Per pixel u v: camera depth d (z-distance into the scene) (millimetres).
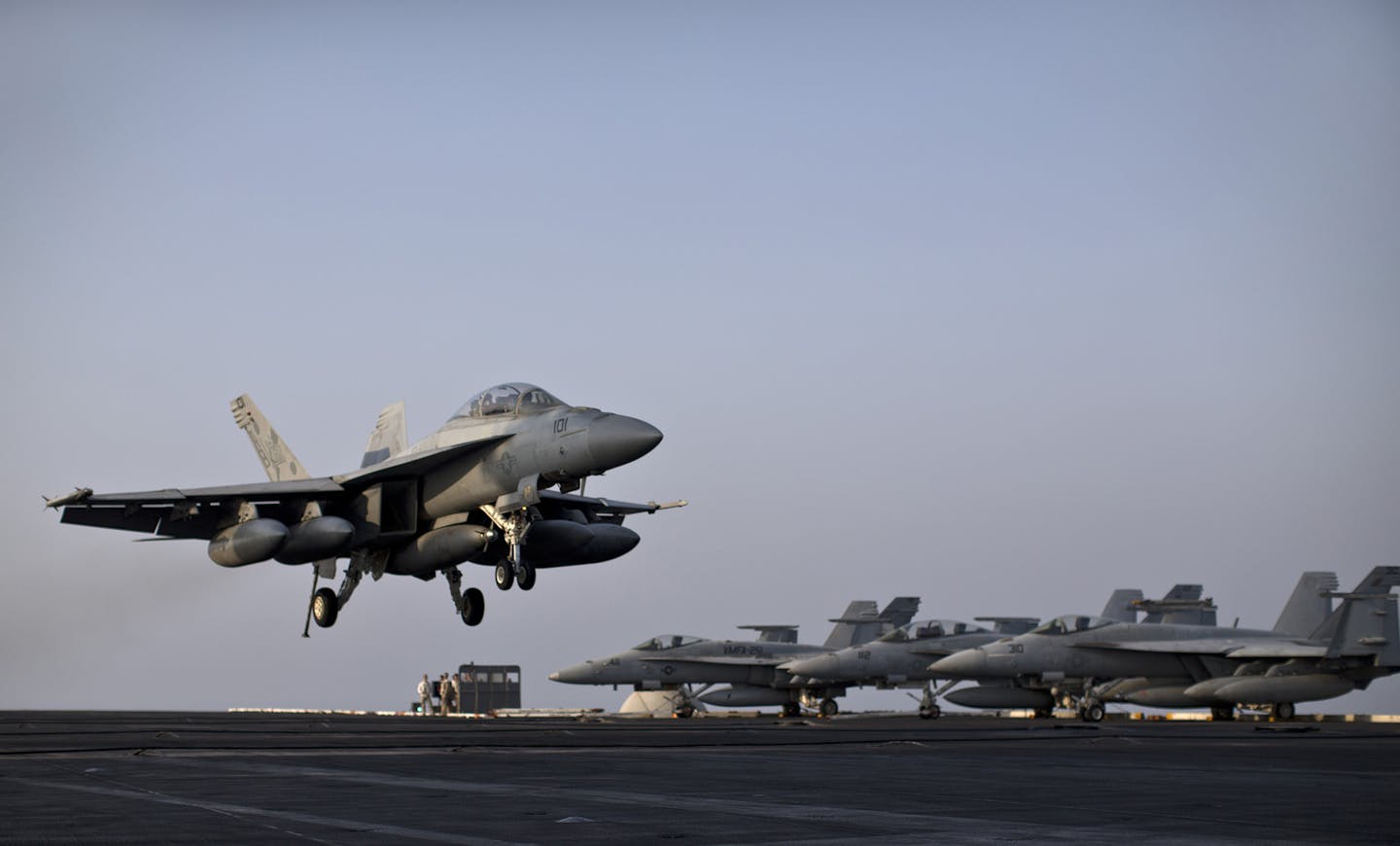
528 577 24672
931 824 9133
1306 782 12773
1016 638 45125
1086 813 9859
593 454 23031
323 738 20719
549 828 8828
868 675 50688
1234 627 46781
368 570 27719
